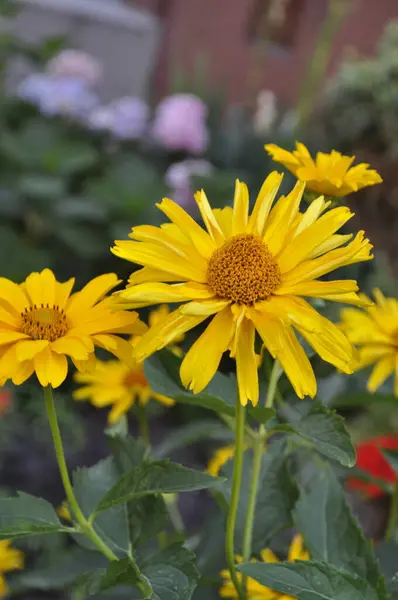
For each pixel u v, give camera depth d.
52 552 0.81
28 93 1.93
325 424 0.51
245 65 3.12
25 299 0.53
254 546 0.57
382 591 0.50
